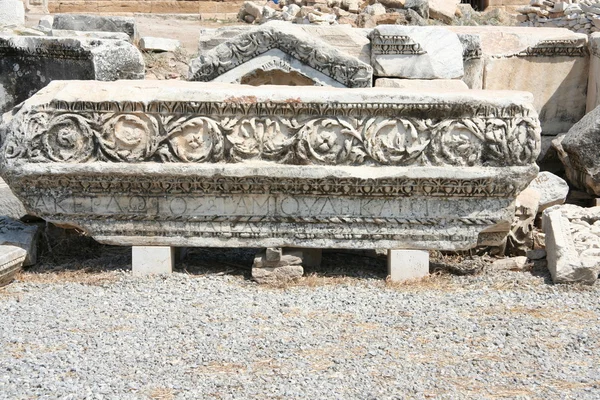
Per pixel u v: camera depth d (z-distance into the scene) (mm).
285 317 6539
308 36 10414
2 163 7359
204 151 7258
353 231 7371
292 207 7355
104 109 7262
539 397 5176
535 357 5777
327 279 7438
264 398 5133
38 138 7305
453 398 5145
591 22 15664
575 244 7410
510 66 11375
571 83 11406
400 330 6266
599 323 6430
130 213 7418
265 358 5738
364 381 5363
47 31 13859
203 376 5449
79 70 10289
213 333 6188
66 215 7465
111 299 6953
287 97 7180
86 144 7297
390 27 10531
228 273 7637
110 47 10328
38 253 7992
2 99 10742
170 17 20812
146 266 7504
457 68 10586
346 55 10375
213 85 7594
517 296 7055
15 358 5730
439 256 7887
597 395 5199
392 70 10625
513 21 18781
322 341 6043
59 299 6961
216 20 20516
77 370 5520
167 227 7430
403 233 7367
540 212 8672
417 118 7219
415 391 5230
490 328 6309
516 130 7188
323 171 7191
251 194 7344
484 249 7969
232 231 7402
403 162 7242
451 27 12125
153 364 5641
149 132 7254
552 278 7387
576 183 9656
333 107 7180
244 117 7254
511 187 7254
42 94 7418
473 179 7195
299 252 7438
